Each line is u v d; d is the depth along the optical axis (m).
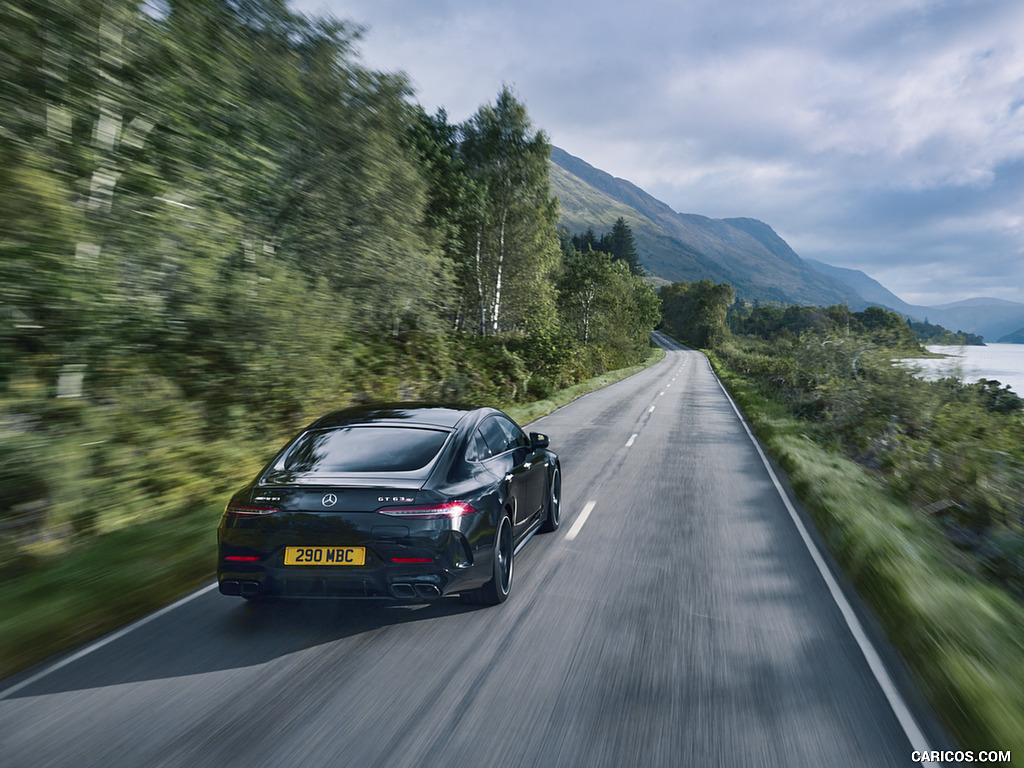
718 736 2.98
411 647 4.00
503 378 22.78
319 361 11.38
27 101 7.67
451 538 4.20
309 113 13.78
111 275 7.73
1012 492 7.99
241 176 10.79
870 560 5.45
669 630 4.29
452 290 20.86
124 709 3.22
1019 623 4.54
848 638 4.19
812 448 13.30
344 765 2.72
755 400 24.47
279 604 4.81
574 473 10.56
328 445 4.79
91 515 6.82
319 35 14.36
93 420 7.20
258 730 3.02
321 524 4.11
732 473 10.75
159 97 8.98
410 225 18.20
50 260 6.77
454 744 2.89
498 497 4.83
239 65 11.20
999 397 14.97
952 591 4.75
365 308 16.25
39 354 7.06
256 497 4.22
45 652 3.92
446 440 4.86
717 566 5.76
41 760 2.76
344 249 15.55
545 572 5.56
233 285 9.73
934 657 3.62
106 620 4.41
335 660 3.81
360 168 15.75
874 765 2.76
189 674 3.63
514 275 34.25
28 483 6.16
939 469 9.41
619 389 33.16
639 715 3.17
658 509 8.06
